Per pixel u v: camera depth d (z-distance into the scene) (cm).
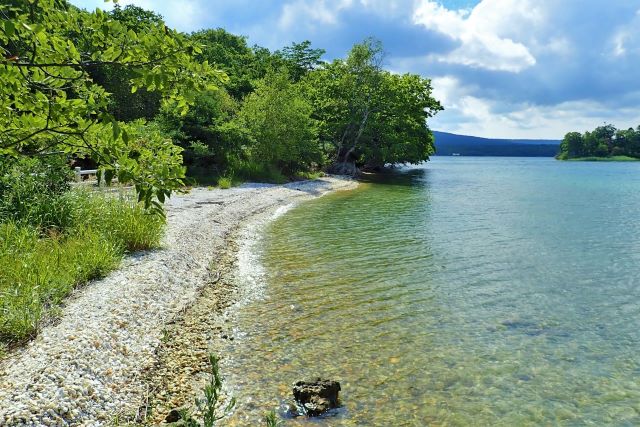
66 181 1470
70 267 998
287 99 4188
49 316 816
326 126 5619
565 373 784
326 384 685
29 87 376
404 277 1338
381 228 2134
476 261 1545
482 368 795
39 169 1308
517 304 1127
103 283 1026
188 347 848
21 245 1017
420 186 4741
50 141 407
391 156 6150
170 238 1528
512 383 748
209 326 949
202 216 2044
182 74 405
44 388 602
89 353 719
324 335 917
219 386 343
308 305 1087
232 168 3700
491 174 8006
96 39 381
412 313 1051
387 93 5769
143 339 838
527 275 1386
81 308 872
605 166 14350
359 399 690
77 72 391
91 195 1438
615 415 664
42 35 332
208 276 1301
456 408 673
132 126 414
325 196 3438
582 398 707
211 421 341
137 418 616
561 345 894
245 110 4175
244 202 2650
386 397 698
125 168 389
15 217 1189
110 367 712
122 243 1281
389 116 6069
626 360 834
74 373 657
